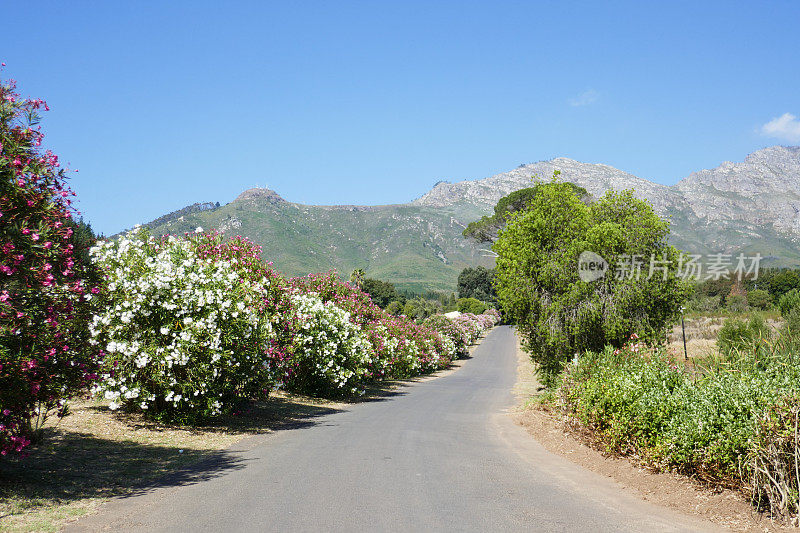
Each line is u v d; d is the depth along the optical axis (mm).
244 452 8500
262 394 12836
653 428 6992
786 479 5219
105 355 9352
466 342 46406
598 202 15508
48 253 6148
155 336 10062
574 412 9953
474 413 14391
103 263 10055
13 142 6016
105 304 9531
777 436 5227
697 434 6105
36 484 6070
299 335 15422
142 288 9742
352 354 17703
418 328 33000
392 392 21234
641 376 8047
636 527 4906
